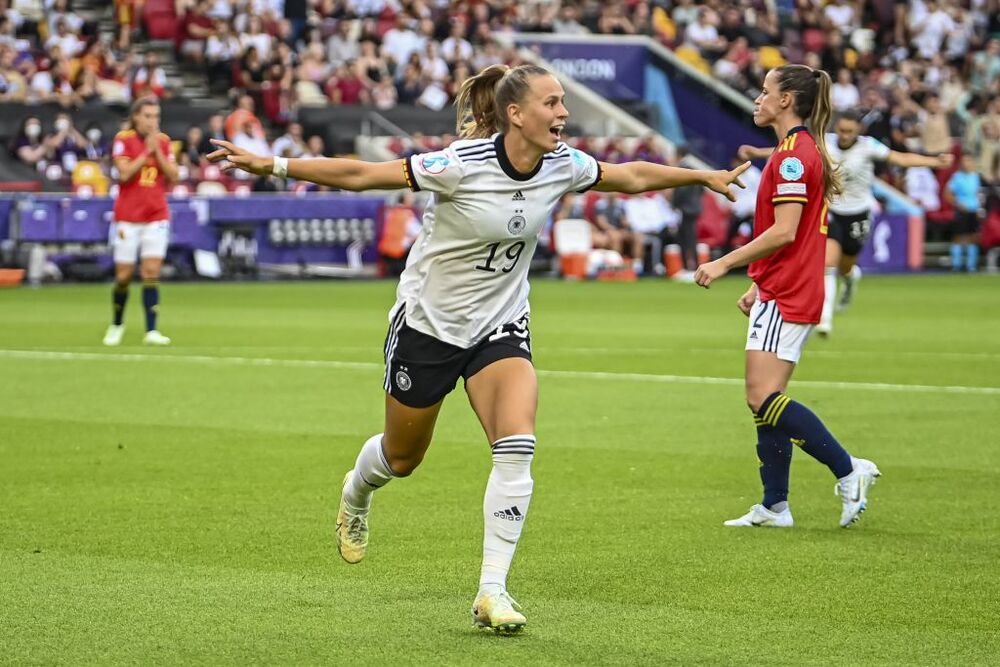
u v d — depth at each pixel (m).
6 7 55.69
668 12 67.19
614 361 26.73
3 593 10.70
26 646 9.34
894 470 16.14
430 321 10.18
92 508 13.87
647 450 17.39
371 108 57.12
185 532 12.84
